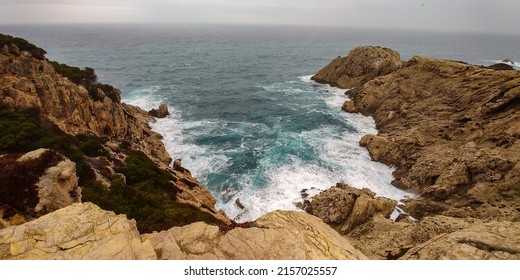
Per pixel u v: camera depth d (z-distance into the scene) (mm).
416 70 63094
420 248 17062
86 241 11531
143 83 92875
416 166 38031
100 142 32469
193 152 46438
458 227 22500
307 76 105438
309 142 49781
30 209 16891
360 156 44906
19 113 29016
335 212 30594
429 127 44188
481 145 37094
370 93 63344
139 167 30312
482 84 48062
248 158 44500
